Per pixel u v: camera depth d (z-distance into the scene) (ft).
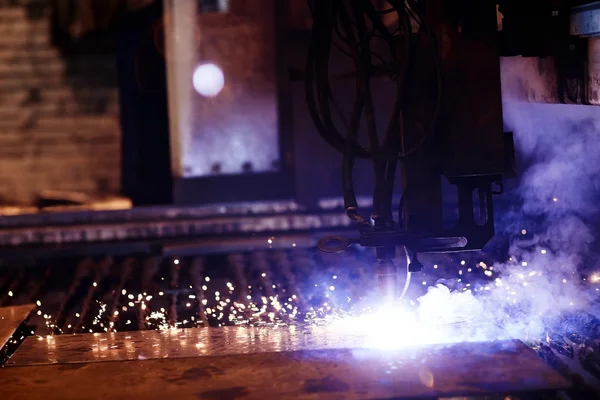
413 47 16.89
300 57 34.45
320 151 34.55
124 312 24.52
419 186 17.62
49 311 25.34
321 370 16.61
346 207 17.12
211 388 16.03
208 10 39.81
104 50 47.88
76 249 32.60
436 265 25.81
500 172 17.44
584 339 18.16
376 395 15.26
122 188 48.85
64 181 48.67
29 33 47.83
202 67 39.88
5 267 31.78
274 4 39.81
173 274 29.14
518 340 17.67
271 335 19.22
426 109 17.43
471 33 17.26
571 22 18.52
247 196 40.14
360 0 16.83
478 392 15.21
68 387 16.42
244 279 27.81
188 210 34.88
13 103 48.21
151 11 46.55
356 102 16.75
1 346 19.99
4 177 48.55
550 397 15.26
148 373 16.97
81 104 48.37
